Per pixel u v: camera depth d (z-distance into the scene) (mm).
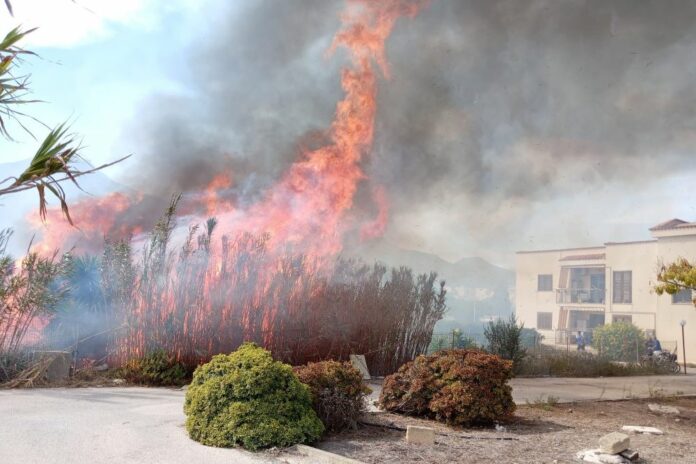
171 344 9945
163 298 10156
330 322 11211
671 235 30141
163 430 6102
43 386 8875
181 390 9109
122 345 10164
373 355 12133
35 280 9258
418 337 12969
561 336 35344
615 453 5773
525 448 6223
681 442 6926
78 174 3230
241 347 6590
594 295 35625
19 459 4781
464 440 6508
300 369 6848
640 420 8438
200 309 10109
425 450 5945
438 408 7273
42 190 3236
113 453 5117
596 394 11445
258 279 10852
